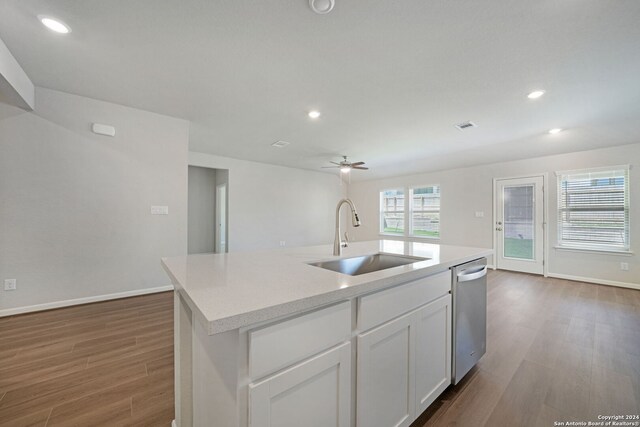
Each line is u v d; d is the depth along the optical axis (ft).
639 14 5.52
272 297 2.90
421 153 17.76
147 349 7.07
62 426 4.56
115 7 5.57
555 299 11.76
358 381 3.58
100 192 10.43
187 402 4.11
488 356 7.09
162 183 11.69
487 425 4.74
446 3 5.38
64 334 7.84
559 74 7.97
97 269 10.46
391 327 4.04
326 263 5.72
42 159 9.39
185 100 10.11
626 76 8.02
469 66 7.61
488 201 18.42
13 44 6.85
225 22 5.99
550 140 14.26
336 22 5.95
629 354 7.16
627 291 12.91
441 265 5.09
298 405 2.90
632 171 13.34
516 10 5.51
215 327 2.26
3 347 7.11
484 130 13.07
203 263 5.03
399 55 7.14
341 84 8.74
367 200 26.63
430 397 4.96
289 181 23.11
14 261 9.05
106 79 8.61
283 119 11.88
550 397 5.47
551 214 15.79
